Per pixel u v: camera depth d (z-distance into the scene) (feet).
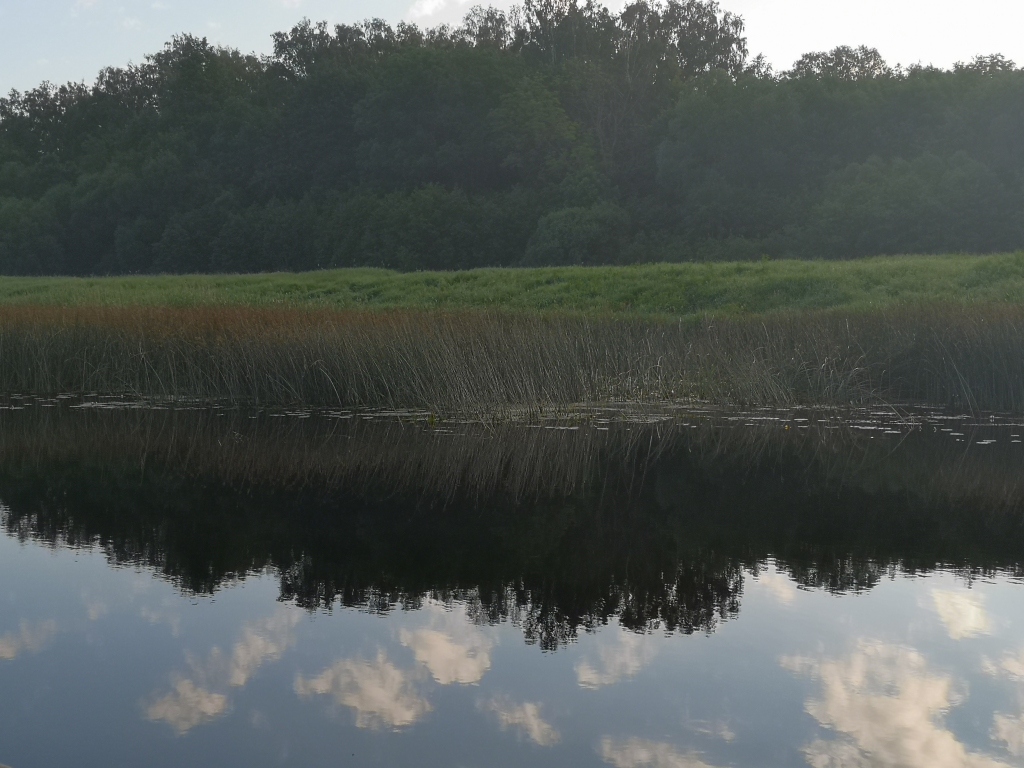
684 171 177.06
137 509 26.66
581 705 14.82
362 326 48.08
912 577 20.89
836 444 36.88
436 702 14.90
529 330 47.78
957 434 39.04
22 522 25.31
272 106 223.71
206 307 59.52
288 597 19.58
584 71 203.62
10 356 52.75
